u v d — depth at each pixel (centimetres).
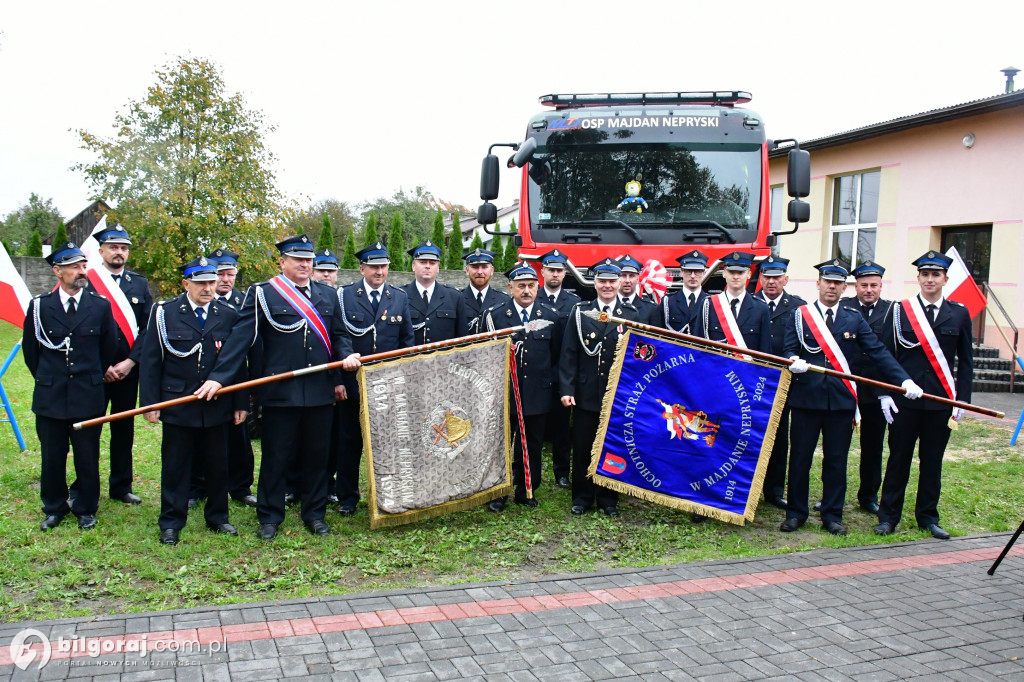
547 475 722
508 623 406
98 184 1556
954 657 381
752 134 802
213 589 436
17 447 730
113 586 438
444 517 583
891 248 1488
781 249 1795
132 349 583
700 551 527
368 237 2544
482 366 576
